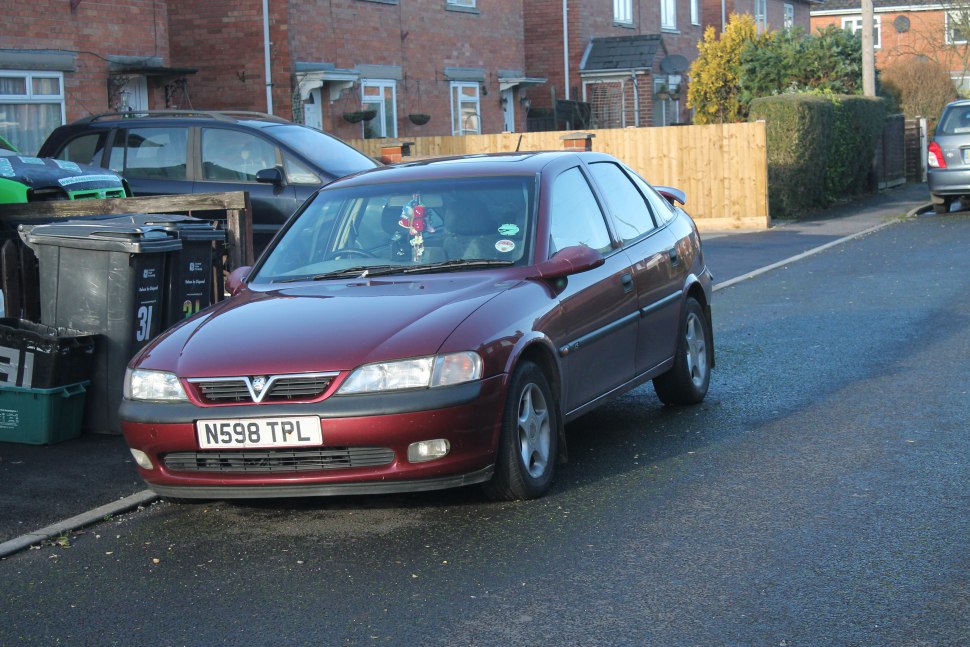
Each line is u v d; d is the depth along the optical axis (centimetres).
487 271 630
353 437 534
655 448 695
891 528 528
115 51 1839
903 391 812
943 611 432
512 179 680
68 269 761
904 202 2438
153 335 775
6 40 1658
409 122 2564
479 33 2816
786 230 2030
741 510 564
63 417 745
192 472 561
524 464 580
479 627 436
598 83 3388
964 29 4300
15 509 616
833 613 434
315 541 549
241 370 549
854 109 2445
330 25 2305
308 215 704
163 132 1322
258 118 1363
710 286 843
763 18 4634
